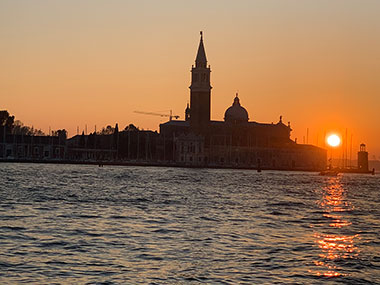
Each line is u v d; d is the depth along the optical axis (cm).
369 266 7038
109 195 15812
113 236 8512
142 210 12112
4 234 8375
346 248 8125
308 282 6250
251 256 7362
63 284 5950
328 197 18125
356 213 13025
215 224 10125
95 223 9812
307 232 9519
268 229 9694
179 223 10112
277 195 18038
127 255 7244
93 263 6788
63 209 11850
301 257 7400
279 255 7475
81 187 18775
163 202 14112
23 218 10156
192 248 7756
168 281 6144
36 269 6469
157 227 9538
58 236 8369
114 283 6019
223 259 7150
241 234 9025
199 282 6128
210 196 16600
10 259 6856
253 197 16762
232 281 6188
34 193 15588
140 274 6369
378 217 12288
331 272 6675
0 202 12812
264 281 6225
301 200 16300
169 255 7294
